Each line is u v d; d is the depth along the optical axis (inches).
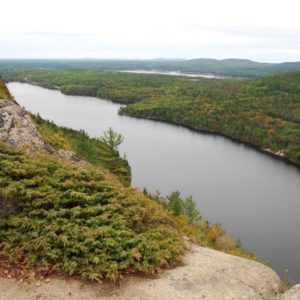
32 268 441.4
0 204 495.8
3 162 534.9
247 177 4483.3
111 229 480.7
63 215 494.3
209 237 1622.8
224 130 7057.1
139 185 4010.8
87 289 421.4
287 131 6363.2
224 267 488.4
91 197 522.6
